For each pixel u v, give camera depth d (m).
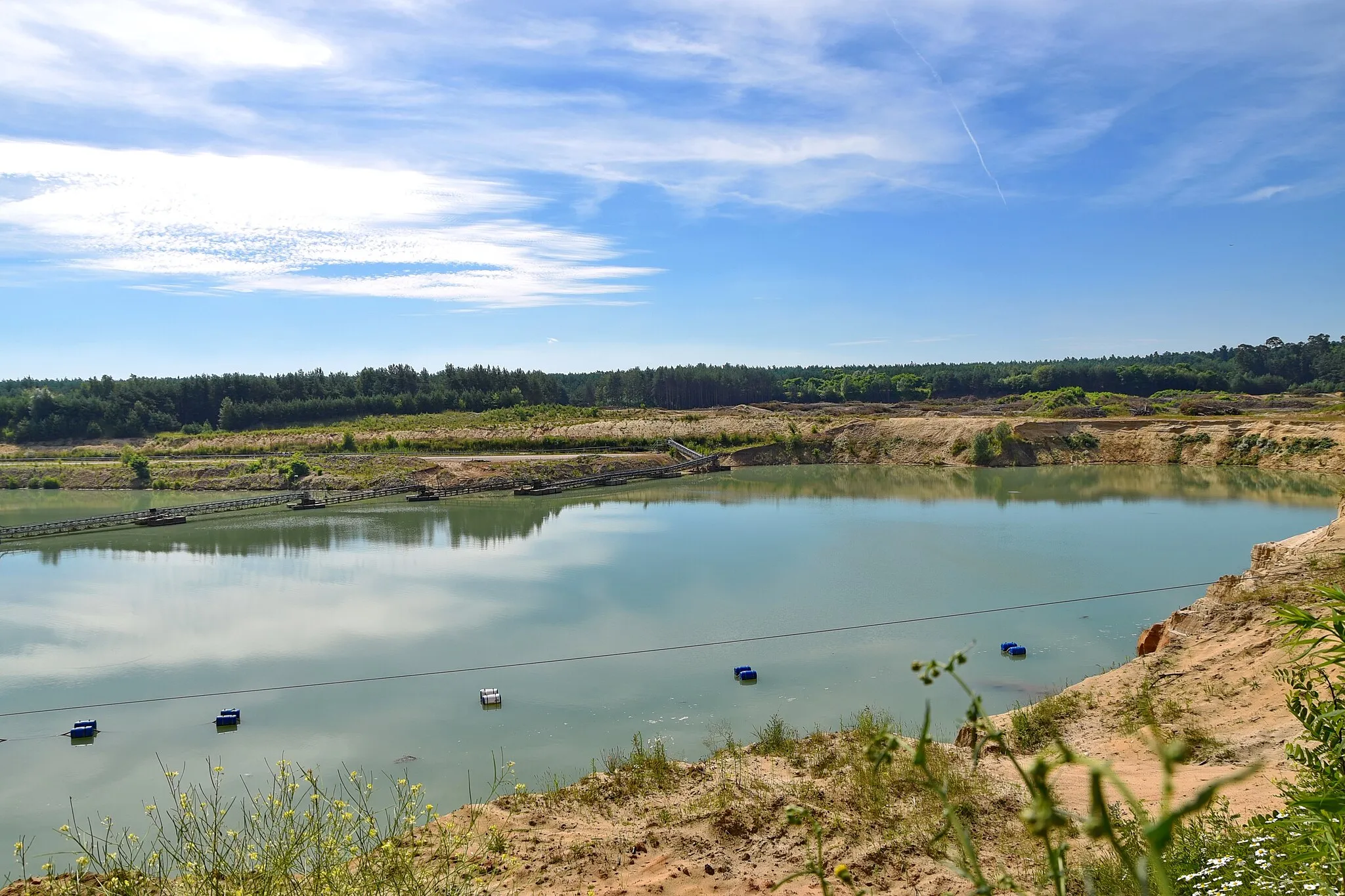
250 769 20.92
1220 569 39.44
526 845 11.56
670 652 29.36
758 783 13.84
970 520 55.47
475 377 166.25
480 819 12.59
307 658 30.08
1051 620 31.72
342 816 9.48
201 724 24.16
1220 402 130.50
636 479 88.62
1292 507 57.50
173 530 60.28
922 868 10.32
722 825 11.94
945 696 24.39
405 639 32.00
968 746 16.97
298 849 8.81
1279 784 6.21
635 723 23.17
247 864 8.91
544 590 39.00
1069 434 92.81
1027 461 90.50
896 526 53.84
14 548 54.25
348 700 25.69
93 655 31.02
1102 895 7.85
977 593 36.06
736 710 23.86
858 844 11.10
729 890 10.28
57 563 49.16
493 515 64.25
